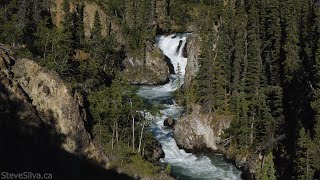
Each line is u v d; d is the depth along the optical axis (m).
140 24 156.12
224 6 148.88
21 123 71.50
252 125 87.44
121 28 150.62
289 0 122.12
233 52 109.12
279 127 86.12
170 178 77.00
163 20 171.88
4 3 126.06
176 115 103.81
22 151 69.38
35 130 72.38
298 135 77.25
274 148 83.25
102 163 76.56
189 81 115.44
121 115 79.25
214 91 98.12
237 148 88.25
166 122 99.94
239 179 80.69
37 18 127.69
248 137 87.81
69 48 113.44
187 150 91.50
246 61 100.19
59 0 145.12
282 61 105.31
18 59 81.88
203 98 96.00
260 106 87.31
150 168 77.06
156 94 123.75
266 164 72.31
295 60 100.75
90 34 146.25
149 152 85.62
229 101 98.38
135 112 82.19
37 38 110.38
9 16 119.06
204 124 92.62
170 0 176.00
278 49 107.38
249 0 135.25
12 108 72.31
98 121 82.19
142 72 138.38
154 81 137.12
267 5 123.25
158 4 173.88
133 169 76.06
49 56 95.25
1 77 73.75
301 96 87.00
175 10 174.62
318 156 69.94
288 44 106.25
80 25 140.12
